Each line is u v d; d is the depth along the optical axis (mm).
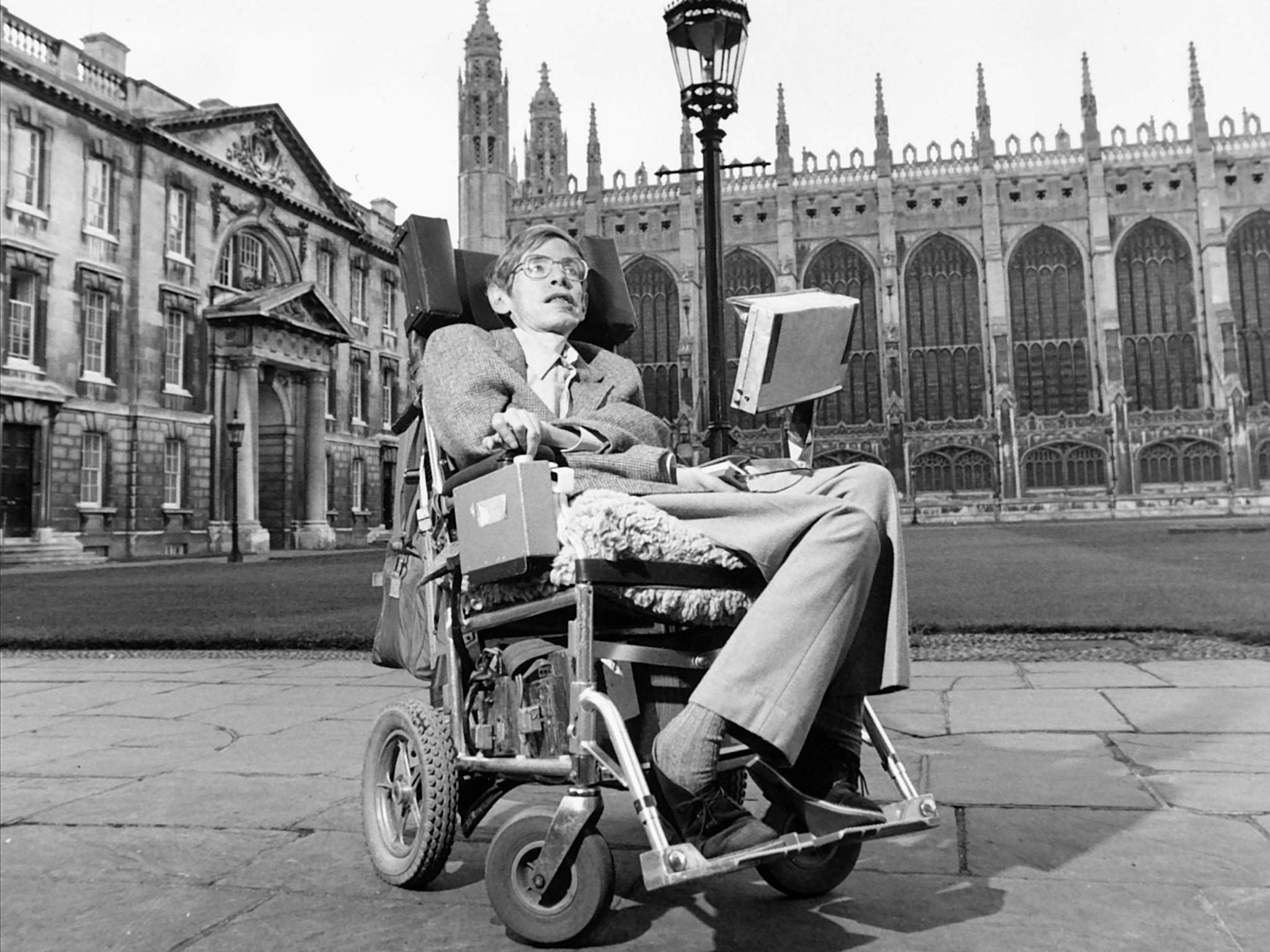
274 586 16078
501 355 2781
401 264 3076
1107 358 57719
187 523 32750
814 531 2115
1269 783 3586
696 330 62688
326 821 3381
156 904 2604
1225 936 2207
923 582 13633
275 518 38406
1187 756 4039
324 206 41906
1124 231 59375
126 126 31141
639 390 3014
